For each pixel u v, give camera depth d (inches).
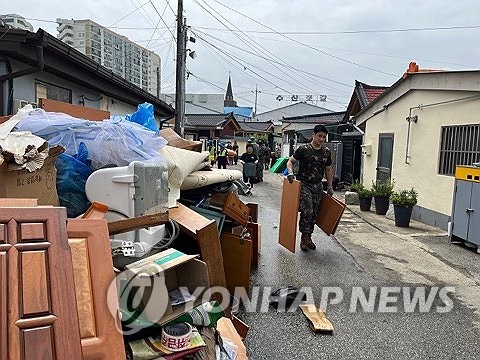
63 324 47.0
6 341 44.1
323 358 105.9
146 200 98.6
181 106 626.2
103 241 65.1
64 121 106.8
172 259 81.1
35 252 50.2
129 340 70.1
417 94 301.0
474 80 234.8
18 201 61.2
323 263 183.3
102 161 104.1
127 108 429.4
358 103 495.5
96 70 270.7
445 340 116.0
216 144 900.0
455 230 221.1
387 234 247.0
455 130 260.5
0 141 80.2
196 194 147.1
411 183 308.7
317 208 204.2
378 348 111.3
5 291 46.7
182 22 611.8
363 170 416.8
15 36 186.4
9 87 203.2
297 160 200.7
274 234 240.1
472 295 148.9
